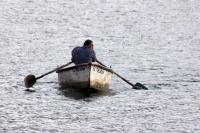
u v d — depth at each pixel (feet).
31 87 220.23
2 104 188.85
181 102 193.98
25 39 353.31
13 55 294.66
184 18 475.31
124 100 197.57
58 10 505.66
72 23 435.12
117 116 174.19
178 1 581.12
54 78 240.32
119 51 314.35
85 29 406.00
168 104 190.90
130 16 479.41
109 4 547.08
